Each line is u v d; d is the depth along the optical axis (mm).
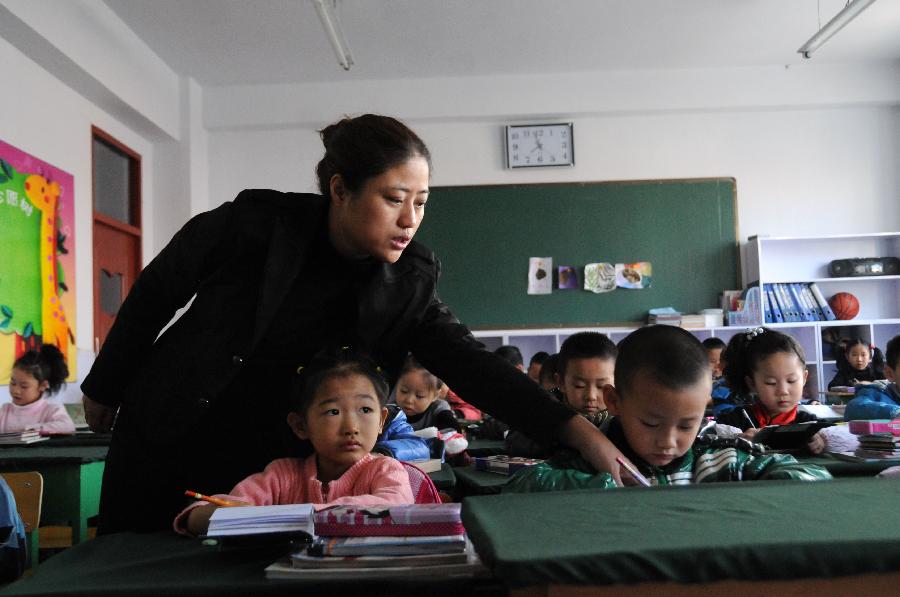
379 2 5098
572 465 1291
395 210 1191
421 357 1427
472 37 5684
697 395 1269
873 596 693
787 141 6555
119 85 5113
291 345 1300
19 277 4293
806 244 6477
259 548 956
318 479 1333
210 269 1289
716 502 875
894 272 6301
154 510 1261
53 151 4699
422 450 2160
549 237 6500
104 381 1374
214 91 6441
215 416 1282
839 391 4734
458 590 791
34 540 2152
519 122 6559
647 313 6449
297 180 6531
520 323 6457
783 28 5672
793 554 677
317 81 6426
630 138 6539
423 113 6426
